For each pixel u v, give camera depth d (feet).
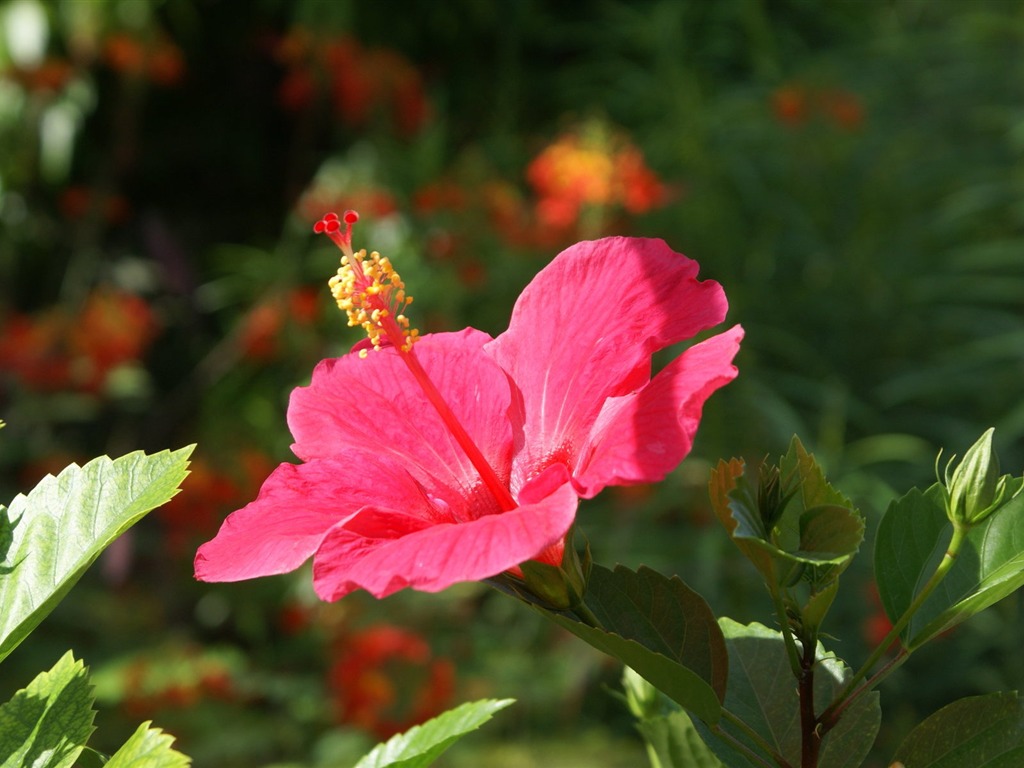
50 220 21.01
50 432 18.71
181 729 13.60
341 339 16.97
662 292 3.78
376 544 3.36
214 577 3.37
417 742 3.21
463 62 23.30
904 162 17.62
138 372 17.07
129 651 15.06
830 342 16.39
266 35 20.18
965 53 18.99
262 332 17.26
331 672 13.39
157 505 3.02
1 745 2.88
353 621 15.17
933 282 16.14
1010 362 15.64
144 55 18.74
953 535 3.36
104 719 13.75
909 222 17.34
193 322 20.16
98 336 16.58
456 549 3.06
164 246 19.04
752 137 18.01
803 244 17.12
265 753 13.41
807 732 3.21
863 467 14.94
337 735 13.30
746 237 17.65
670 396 3.19
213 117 23.26
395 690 12.92
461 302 16.67
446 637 15.44
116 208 19.85
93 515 3.06
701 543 13.38
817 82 18.25
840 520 2.91
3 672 14.75
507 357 4.10
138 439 19.17
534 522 3.08
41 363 16.58
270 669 15.40
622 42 22.39
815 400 15.80
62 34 18.58
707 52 20.39
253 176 23.72
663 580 3.50
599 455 3.29
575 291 3.96
